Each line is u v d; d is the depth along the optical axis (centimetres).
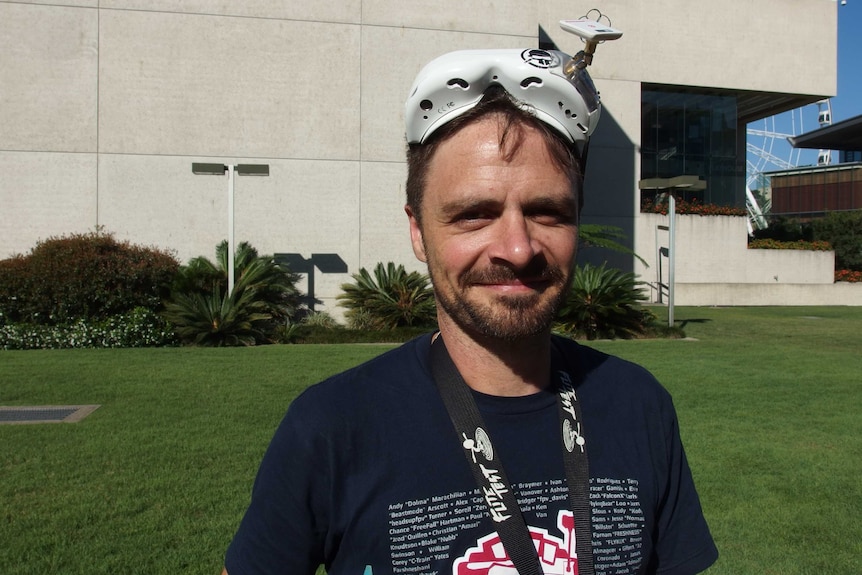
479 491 131
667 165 2703
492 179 133
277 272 1434
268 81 1550
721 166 2752
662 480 149
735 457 538
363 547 128
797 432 613
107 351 1090
